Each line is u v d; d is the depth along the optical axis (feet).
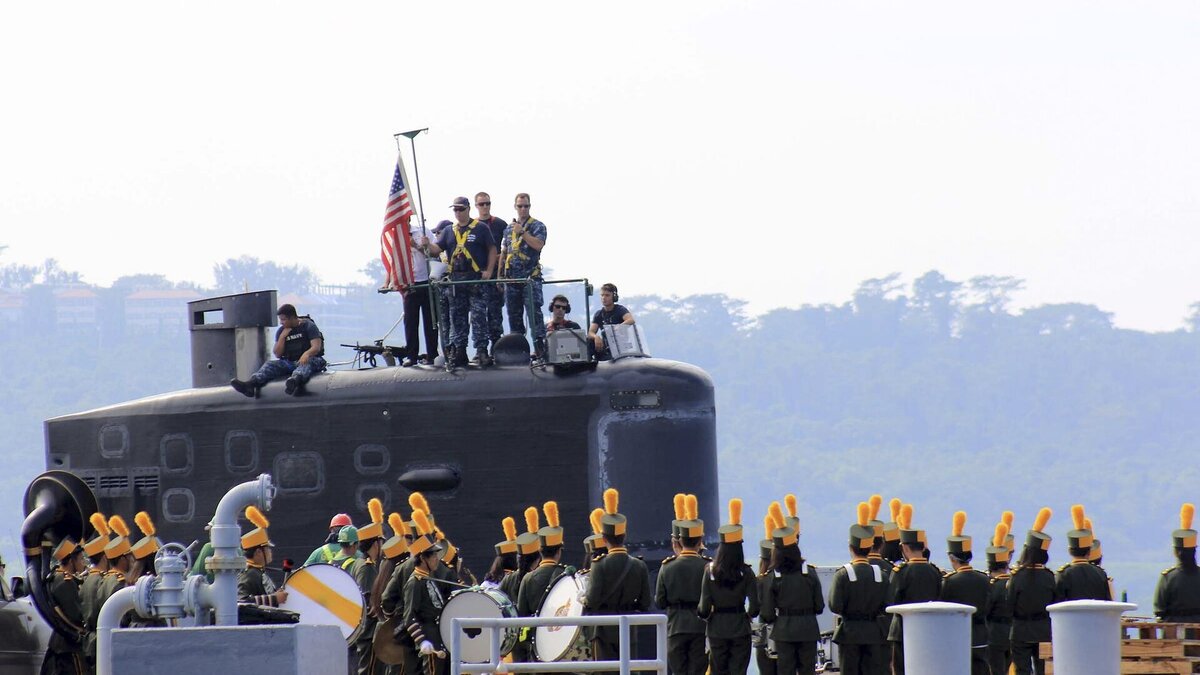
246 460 281.13
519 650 244.63
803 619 238.89
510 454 268.41
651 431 264.11
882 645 242.17
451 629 215.10
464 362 277.44
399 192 289.12
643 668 203.21
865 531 242.58
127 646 186.50
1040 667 256.52
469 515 269.23
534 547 244.83
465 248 282.97
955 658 208.23
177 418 285.64
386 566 246.88
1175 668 234.17
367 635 249.75
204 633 186.29
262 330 306.55
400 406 273.33
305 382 279.90
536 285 285.84
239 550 206.28
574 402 266.16
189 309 313.53
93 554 244.83
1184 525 261.24
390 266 287.69
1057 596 256.73
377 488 273.54
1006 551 260.42
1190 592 258.98
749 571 237.45
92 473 292.61
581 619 202.28
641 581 235.40
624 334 276.41
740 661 238.07
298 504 277.64
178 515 285.02
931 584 246.27
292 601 246.47
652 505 263.08
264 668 185.47
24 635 252.83
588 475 264.93
